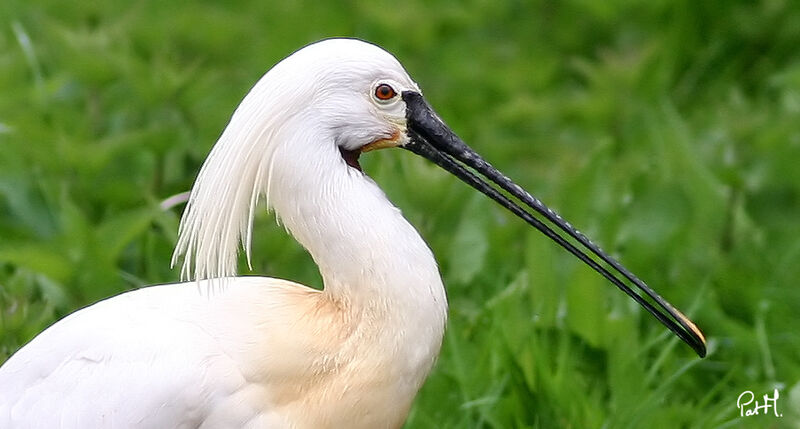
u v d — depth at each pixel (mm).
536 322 10914
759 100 16703
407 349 8391
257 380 8336
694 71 17609
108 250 11203
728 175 13141
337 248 8375
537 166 14805
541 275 11023
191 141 13250
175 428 8258
